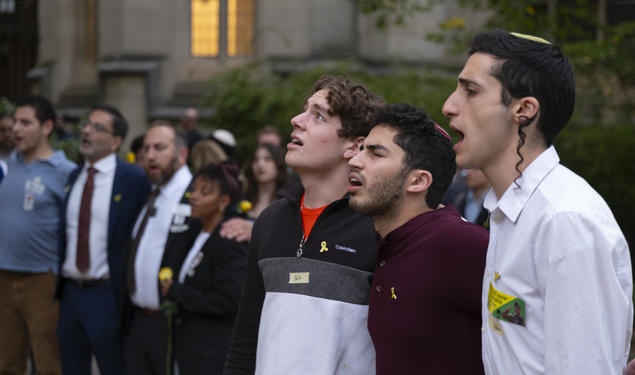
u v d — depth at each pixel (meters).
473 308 1.82
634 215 10.16
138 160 6.44
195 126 11.55
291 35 13.70
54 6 15.98
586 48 8.02
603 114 10.27
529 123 1.55
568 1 9.16
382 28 8.90
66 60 15.91
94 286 4.54
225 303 3.50
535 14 7.81
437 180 1.97
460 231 1.86
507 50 1.56
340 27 13.48
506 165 1.58
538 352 1.50
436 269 1.86
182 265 3.92
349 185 2.20
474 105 1.58
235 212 3.82
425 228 1.93
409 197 1.97
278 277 2.26
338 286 2.17
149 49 14.40
